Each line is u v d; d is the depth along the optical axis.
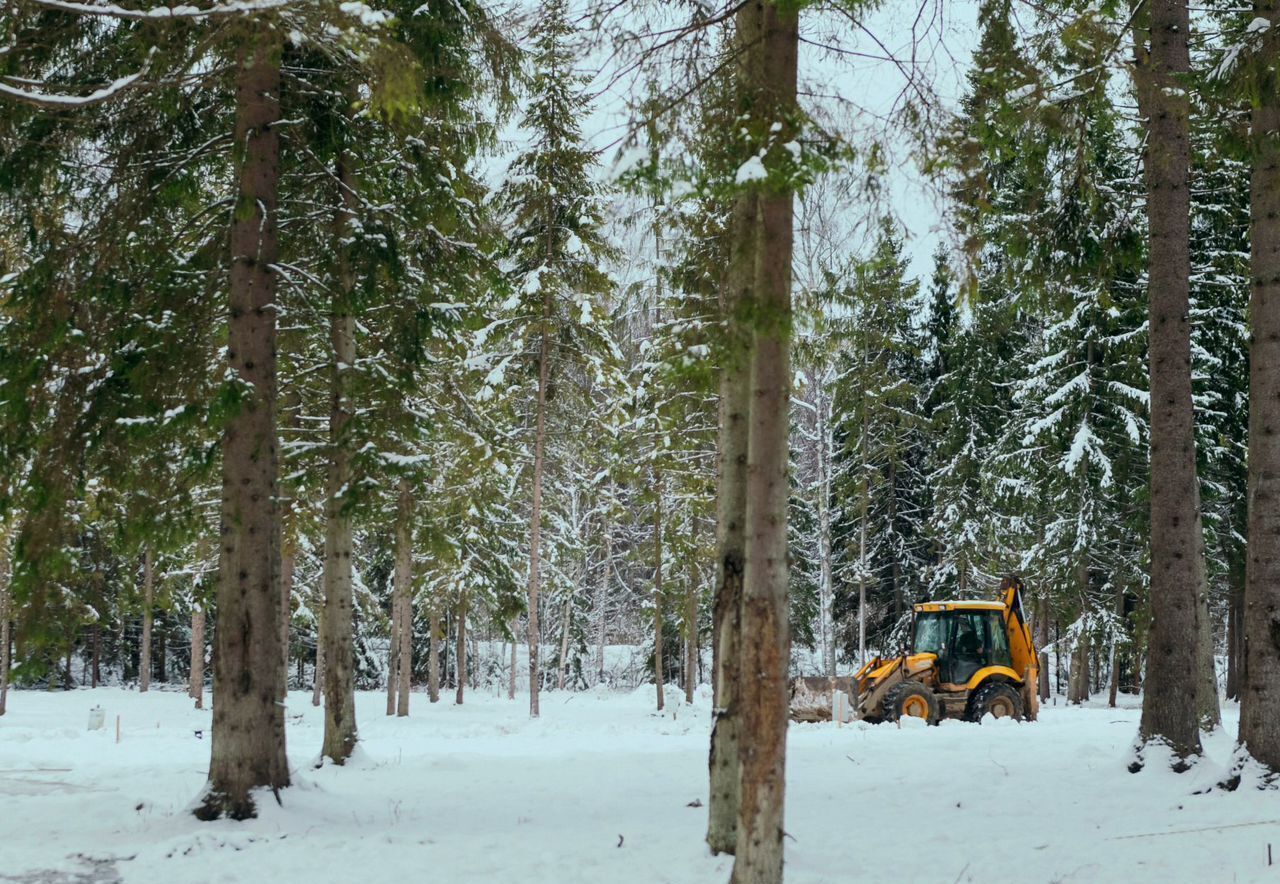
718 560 8.93
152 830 9.67
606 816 10.43
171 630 46.91
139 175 10.61
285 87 11.59
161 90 10.23
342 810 10.52
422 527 15.42
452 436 18.94
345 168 13.10
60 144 10.02
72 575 10.51
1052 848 8.56
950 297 38.88
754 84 7.03
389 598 40.81
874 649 39.78
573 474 35.75
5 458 10.16
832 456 37.16
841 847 8.80
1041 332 31.36
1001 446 30.61
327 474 14.68
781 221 7.12
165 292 10.65
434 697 33.34
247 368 10.60
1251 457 10.87
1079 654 29.72
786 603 6.95
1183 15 11.86
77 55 10.18
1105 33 9.61
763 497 6.96
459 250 13.84
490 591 27.64
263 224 10.84
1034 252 12.78
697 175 6.96
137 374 10.27
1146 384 26.16
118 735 18.09
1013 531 31.58
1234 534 26.03
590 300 23.25
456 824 10.04
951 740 15.70
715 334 7.77
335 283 12.51
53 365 10.23
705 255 10.25
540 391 24.39
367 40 7.74
